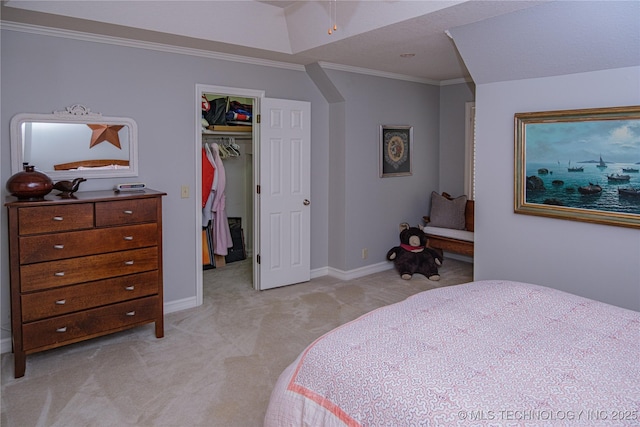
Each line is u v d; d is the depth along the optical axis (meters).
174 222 3.82
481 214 3.72
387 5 2.99
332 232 4.96
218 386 2.62
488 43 3.16
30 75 3.07
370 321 1.87
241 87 4.14
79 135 3.30
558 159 3.20
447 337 1.70
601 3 2.49
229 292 4.41
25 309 2.71
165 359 2.96
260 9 3.52
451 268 5.32
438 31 3.26
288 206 4.55
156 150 3.67
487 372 1.43
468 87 5.37
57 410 2.36
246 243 5.91
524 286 2.27
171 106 3.73
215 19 3.38
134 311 3.16
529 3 2.65
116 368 2.83
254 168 4.42
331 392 1.50
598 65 2.91
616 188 2.93
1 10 2.73
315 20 3.53
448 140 5.65
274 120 4.36
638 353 1.56
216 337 3.32
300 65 4.52
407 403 1.31
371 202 5.00
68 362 2.91
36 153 3.12
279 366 2.87
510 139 3.46
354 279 4.87
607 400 1.28
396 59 4.21
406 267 4.84
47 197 2.93
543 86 3.23
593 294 3.11
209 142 5.49
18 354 2.70
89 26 3.08
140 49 3.53
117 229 3.03
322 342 1.72
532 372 1.43
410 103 5.30
